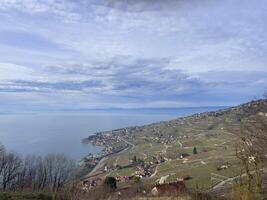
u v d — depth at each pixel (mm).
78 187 15258
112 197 14188
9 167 37531
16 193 13133
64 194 13461
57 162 39906
